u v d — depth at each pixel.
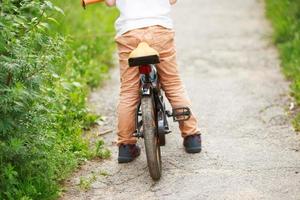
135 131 6.29
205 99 8.53
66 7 10.19
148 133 5.82
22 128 5.56
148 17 6.10
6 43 5.48
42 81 5.80
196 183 6.03
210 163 6.47
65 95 7.25
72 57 9.00
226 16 13.08
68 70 8.38
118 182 6.12
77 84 7.71
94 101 8.46
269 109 8.08
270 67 9.88
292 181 6.02
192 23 12.62
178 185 6.00
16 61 5.42
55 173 6.05
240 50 10.79
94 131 7.46
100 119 7.79
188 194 5.82
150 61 5.65
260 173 6.21
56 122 6.78
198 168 6.36
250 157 6.61
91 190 5.96
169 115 6.43
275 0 13.12
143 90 5.95
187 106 6.37
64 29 9.60
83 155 6.61
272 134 7.26
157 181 6.09
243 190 5.86
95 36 10.61
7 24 5.52
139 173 6.29
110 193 5.91
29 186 5.60
